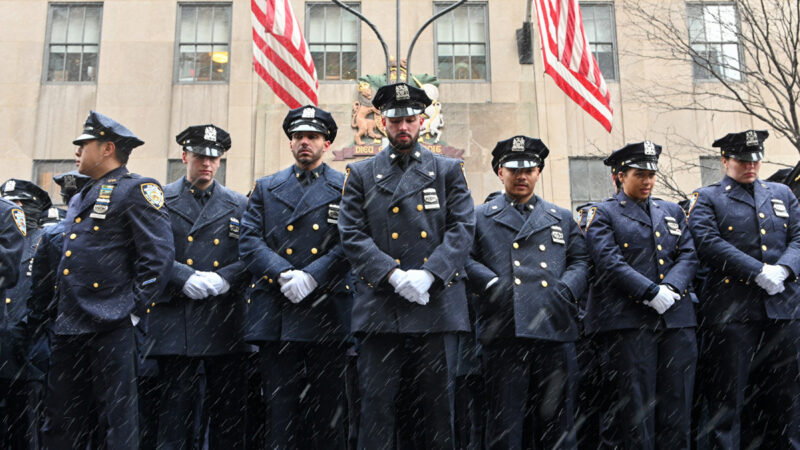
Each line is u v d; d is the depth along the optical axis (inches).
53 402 173.8
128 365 176.7
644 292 193.5
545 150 218.2
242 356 210.4
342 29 585.9
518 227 207.6
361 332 174.9
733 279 204.7
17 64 573.3
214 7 592.1
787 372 196.5
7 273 199.5
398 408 191.5
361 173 187.6
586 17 582.6
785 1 484.7
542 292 197.0
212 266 208.7
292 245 197.9
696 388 223.3
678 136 523.5
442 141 551.2
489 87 573.6
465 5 593.6
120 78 570.3
